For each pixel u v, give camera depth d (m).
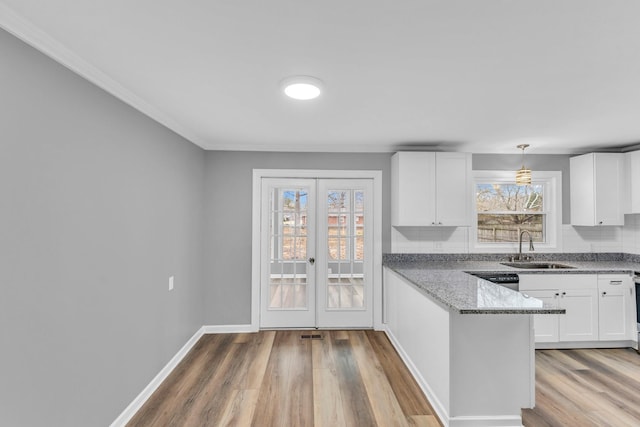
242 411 2.35
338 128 3.16
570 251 4.14
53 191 1.63
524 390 2.16
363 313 4.06
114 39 1.58
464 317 2.15
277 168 3.99
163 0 1.29
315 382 2.75
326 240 4.06
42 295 1.56
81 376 1.82
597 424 2.21
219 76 2.00
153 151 2.65
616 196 3.80
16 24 1.39
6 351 1.38
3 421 1.37
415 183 3.74
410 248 4.06
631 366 3.08
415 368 2.80
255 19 1.42
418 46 1.65
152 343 2.62
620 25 1.45
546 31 1.50
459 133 3.33
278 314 4.05
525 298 2.19
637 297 3.43
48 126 1.60
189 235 3.44
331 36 1.56
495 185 4.29
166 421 2.24
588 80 2.04
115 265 2.13
